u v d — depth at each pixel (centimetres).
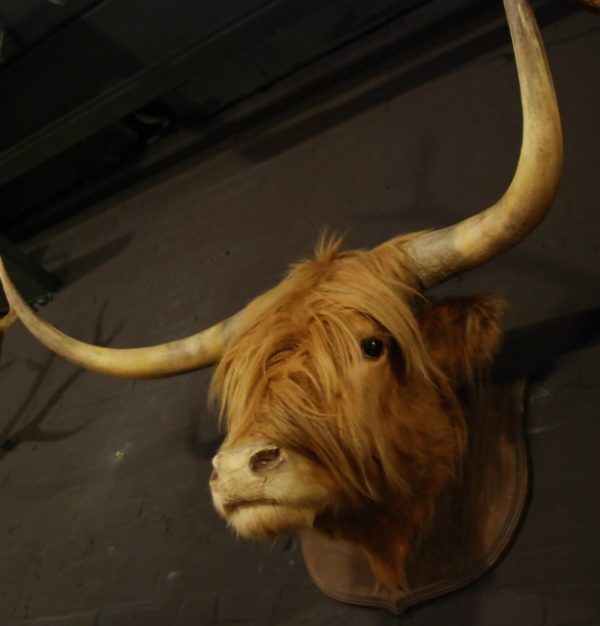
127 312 282
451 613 152
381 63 275
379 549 150
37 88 282
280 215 261
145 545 212
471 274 199
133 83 278
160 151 329
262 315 148
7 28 268
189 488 215
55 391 279
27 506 250
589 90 210
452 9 267
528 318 180
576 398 161
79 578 220
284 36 285
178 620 191
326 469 130
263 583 184
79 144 328
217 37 265
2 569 240
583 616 140
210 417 224
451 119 238
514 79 231
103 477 238
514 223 134
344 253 157
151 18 262
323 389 132
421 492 147
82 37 267
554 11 238
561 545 147
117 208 327
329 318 139
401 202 230
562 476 154
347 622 165
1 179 306
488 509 153
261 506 122
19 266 304
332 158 262
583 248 182
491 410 165
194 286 267
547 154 125
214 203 289
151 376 172
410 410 142
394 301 142
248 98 312
